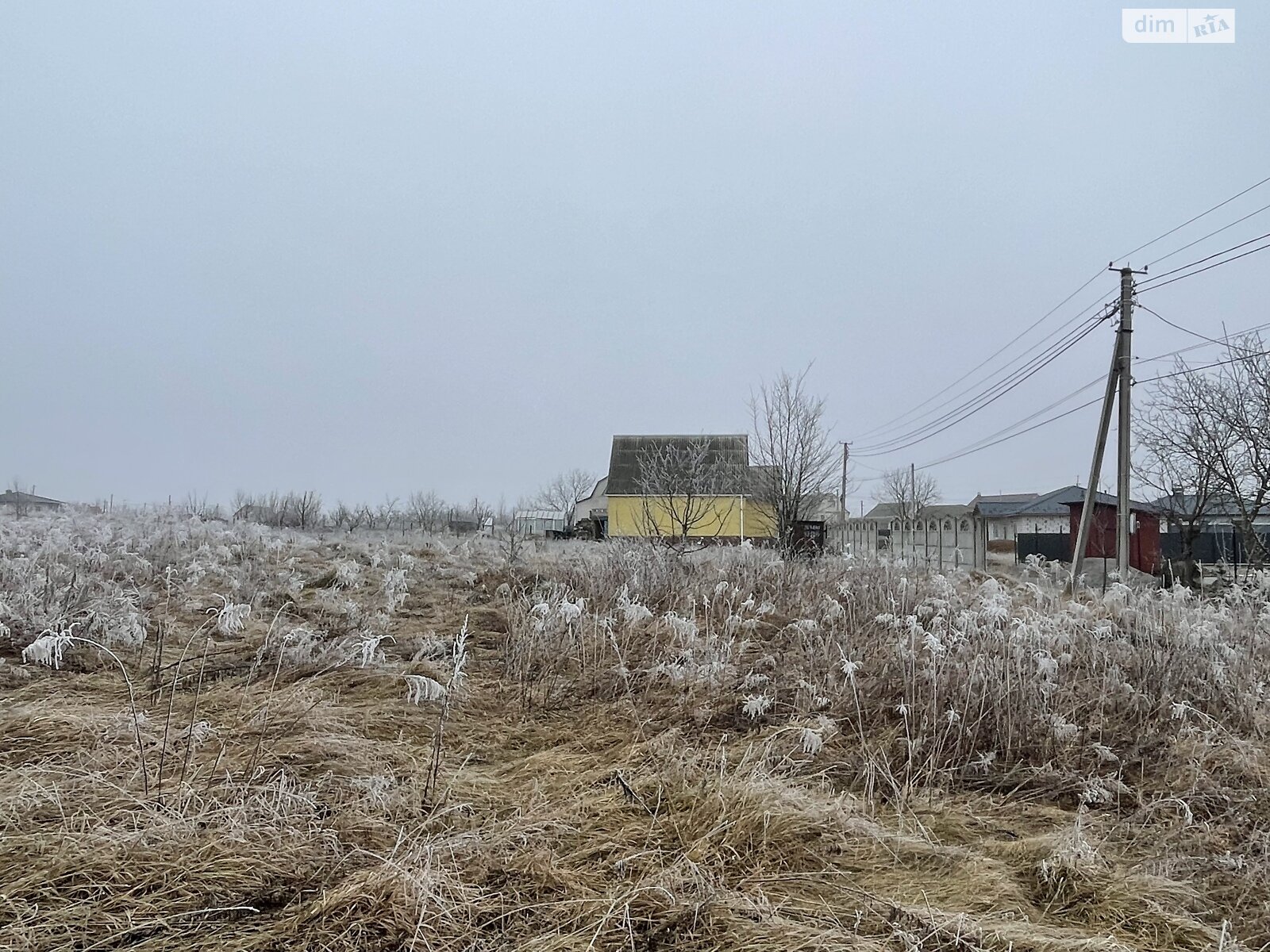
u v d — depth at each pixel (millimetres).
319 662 5949
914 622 5949
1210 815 4023
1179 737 4828
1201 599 8984
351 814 3412
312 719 4664
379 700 5309
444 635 7188
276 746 4195
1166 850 3539
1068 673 6090
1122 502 13758
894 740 4746
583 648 6418
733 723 5113
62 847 2955
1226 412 15156
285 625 7164
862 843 3443
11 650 5723
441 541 14719
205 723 4312
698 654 6305
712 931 2670
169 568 7539
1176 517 16578
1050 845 3477
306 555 11992
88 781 3529
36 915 2582
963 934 2674
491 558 12664
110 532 11031
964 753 4684
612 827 3520
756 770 3947
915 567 10430
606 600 8383
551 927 2697
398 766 4191
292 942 2531
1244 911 3080
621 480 30953
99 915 2609
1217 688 5664
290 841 3127
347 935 2561
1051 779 4371
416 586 9836
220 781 3691
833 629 6633
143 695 5105
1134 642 6852
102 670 5586
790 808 3574
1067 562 19453
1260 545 14492
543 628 6434
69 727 4207
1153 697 5465
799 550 13539
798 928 2678
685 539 13703
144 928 2568
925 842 3488
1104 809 4082
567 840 3369
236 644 6520
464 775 4090
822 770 4355
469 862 3064
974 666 5160
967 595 8953
